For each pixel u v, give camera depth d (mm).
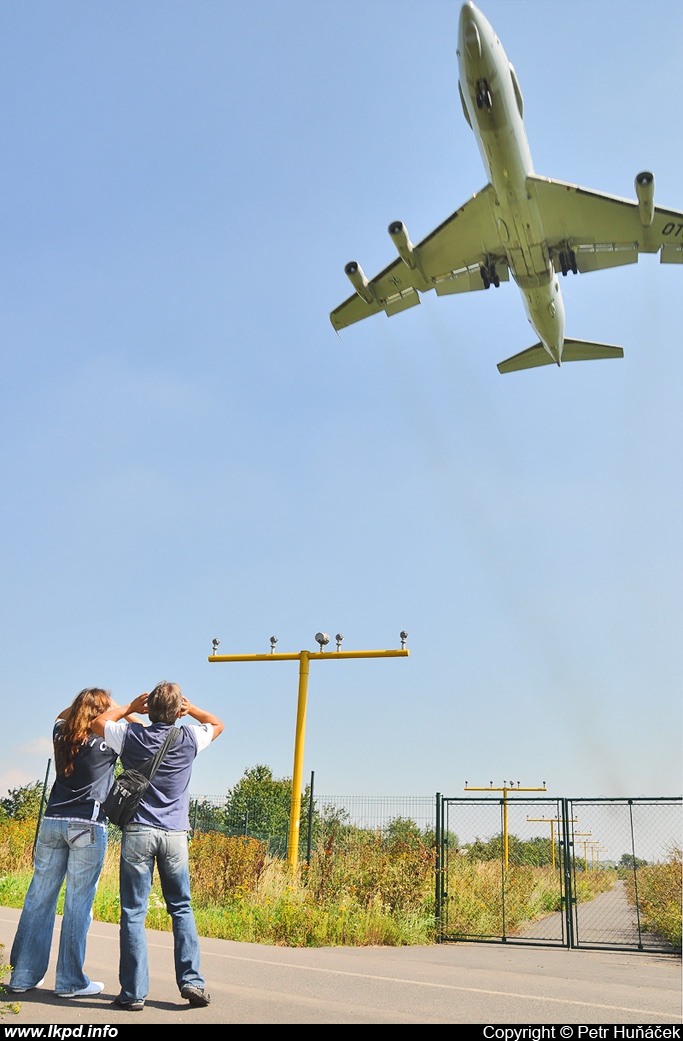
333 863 13469
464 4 15938
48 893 5539
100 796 5633
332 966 7836
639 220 19500
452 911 13422
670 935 13680
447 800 13609
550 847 34156
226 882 13695
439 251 21312
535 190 18703
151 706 5598
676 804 12281
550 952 11594
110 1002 5258
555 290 21062
